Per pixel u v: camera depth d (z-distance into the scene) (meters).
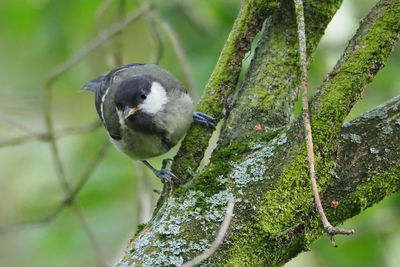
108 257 9.52
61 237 9.63
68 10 10.41
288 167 4.91
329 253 9.13
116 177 9.64
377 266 8.97
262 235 4.76
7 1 10.52
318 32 6.11
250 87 5.95
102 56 10.85
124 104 7.15
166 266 4.72
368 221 9.03
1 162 12.73
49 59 11.38
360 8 9.41
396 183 5.03
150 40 12.14
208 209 4.90
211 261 4.69
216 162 5.25
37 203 10.09
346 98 4.99
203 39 9.84
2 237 12.17
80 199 9.63
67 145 11.18
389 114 5.14
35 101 11.42
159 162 10.09
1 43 11.69
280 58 6.00
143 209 7.74
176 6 10.14
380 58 5.07
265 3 5.96
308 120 4.73
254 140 5.48
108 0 8.87
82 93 12.45
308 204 4.85
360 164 5.00
